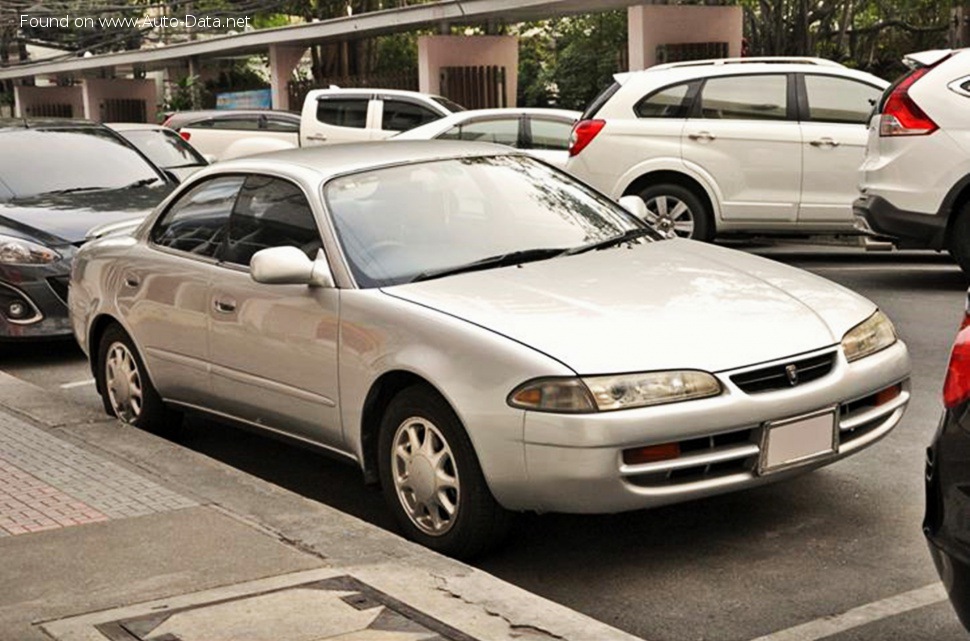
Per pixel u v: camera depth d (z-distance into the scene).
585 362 4.88
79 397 8.70
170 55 37.59
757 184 12.30
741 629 4.55
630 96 12.64
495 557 5.36
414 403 5.31
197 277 6.57
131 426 7.01
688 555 5.28
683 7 19.69
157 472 6.11
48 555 5.02
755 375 5.02
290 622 4.34
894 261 12.84
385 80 29.27
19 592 4.66
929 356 8.54
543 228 6.29
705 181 12.34
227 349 6.36
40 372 9.58
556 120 15.44
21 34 43.75
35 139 11.46
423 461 5.31
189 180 7.04
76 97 48.44
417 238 6.02
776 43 23.83
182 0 36.34
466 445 5.12
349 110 19.27
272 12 36.22
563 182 6.79
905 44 26.73
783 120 12.26
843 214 12.20
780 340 5.14
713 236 12.56
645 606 4.80
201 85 39.41
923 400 7.48
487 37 25.75
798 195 12.23
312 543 5.10
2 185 10.83
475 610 4.42
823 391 5.14
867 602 4.72
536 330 5.09
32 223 9.89
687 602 4.82
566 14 23.56
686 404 4.86
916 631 4.46
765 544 5.35
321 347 5.76
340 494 6.41
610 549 5.39
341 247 5.86
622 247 6.25
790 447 5.07
